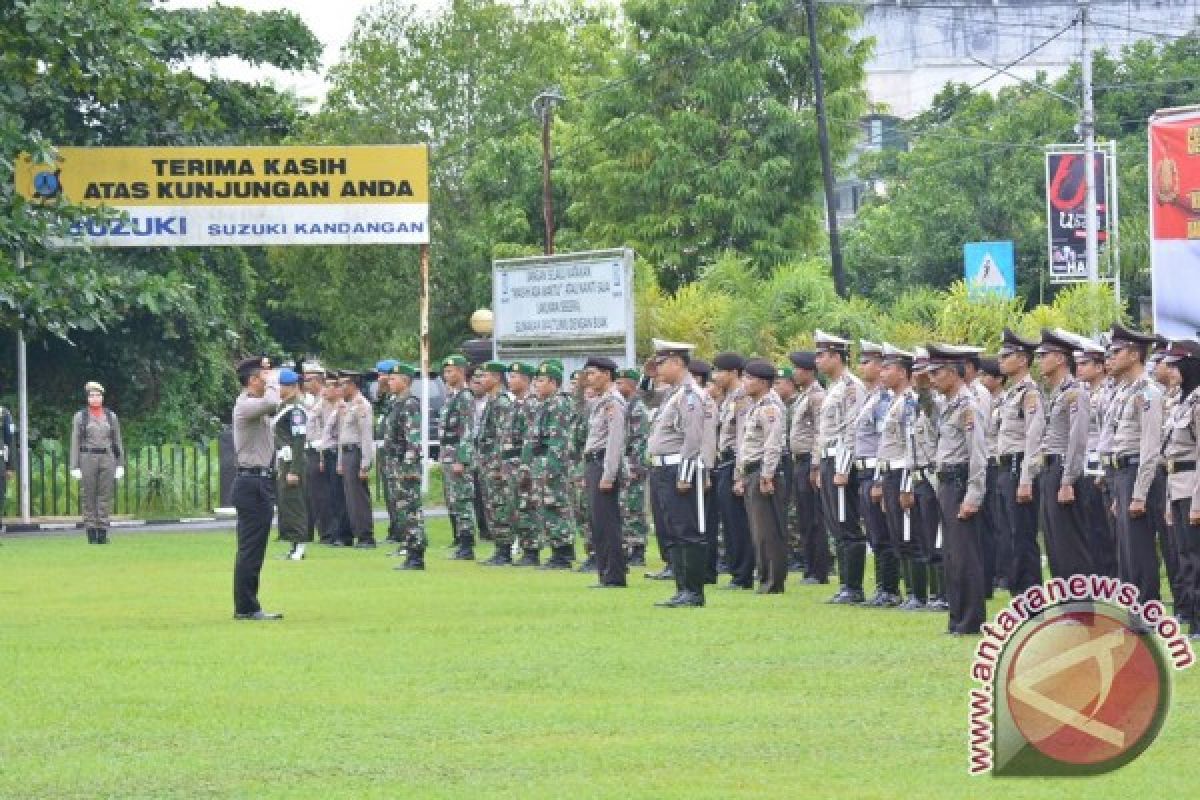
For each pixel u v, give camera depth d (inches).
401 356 2571.4
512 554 1181.7
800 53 2251.5
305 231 1555.1
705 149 2278.5
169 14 1711.4
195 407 1915.6
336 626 825.5
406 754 533.0
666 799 470.6
